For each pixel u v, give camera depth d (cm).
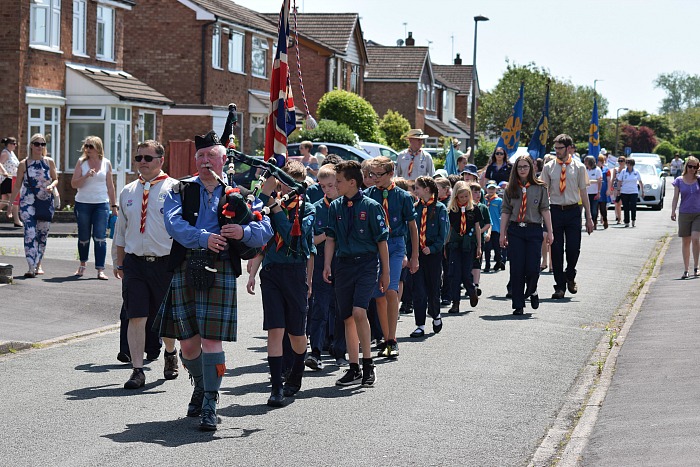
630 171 3444
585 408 895
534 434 817
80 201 1691
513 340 1272
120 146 3756
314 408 897
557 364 1123
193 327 828
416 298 1291
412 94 7319
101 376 1016
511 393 969
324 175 1085
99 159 1692
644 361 1083
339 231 1006
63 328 1277
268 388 979
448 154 2227
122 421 834
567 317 1479
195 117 4525
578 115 8131
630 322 1389
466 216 1509
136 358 973
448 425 840
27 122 3366
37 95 3397
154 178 995
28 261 1677
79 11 3694
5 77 3312
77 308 1412
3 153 2898
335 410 890
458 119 9175
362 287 998
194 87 4509
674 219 1894
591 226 1695
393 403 919
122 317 1069
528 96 8112
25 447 747
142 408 883
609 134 11600
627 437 764
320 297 1090
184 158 4166
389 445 772
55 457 722
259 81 5106
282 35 1162
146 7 4509
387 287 1027
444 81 8388
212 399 813
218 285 812
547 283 1895
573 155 1762
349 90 6394
